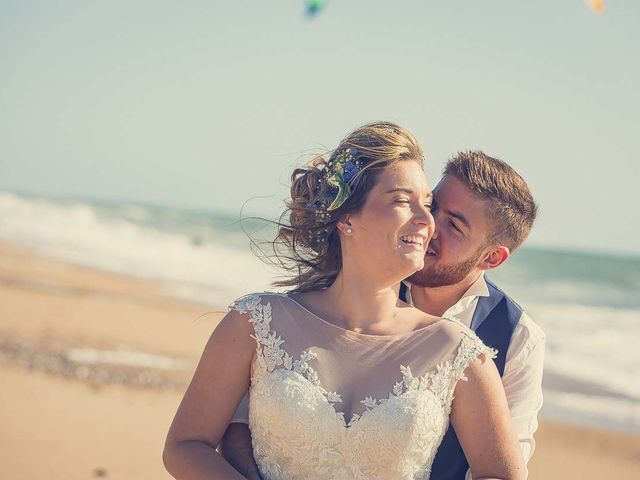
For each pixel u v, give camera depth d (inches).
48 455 263.1
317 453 118.4
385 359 121.6
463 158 144.4
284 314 125.0
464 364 121.4
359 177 123.6
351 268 126.0
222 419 125.5
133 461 266.2
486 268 144.4
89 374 369.4
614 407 433.1
